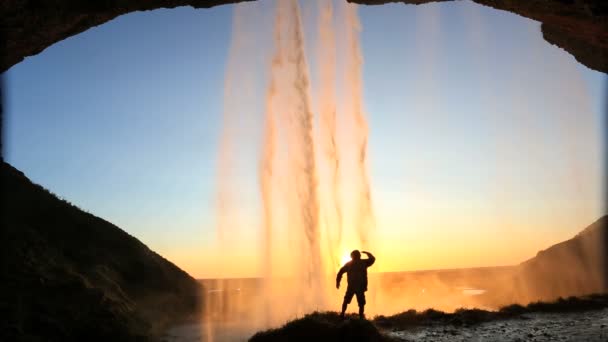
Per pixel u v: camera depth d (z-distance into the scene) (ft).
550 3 40.42
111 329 39.55
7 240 46.60
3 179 67.62
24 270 41.27
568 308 56.24
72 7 39.60
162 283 77.92
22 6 36.50
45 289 39.73
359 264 40.27
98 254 69.46
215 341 46.62
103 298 44.57
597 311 53.01
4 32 38.14
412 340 38.86
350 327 33.73
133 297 64.18
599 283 93.56
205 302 82.53
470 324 47.52
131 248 81.66
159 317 61.62
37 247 50.34
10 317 32.50
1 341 29.37
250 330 54.44
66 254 59.88
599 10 37.91
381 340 33.83
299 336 33.94
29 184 72.90
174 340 47.62
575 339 35.45
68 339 34.45
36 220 65.31
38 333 32.83
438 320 50.85
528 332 40.75
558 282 100.42
